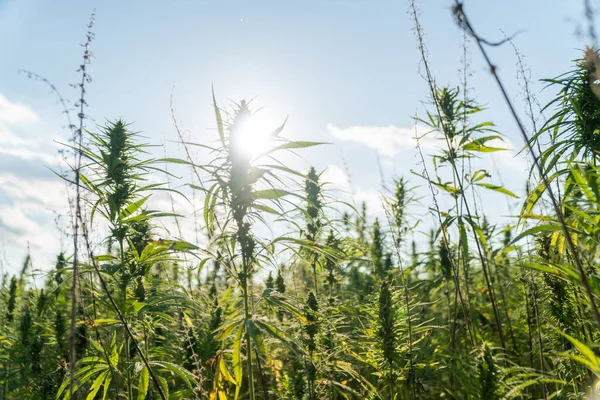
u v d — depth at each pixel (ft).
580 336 3.34
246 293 3.14
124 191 3.77
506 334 5.32
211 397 3.45
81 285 3.51
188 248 3.30
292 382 4.08
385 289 3.98
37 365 4.78
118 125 3.93
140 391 3.51
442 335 4.73
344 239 5.05
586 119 3.30
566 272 2.41
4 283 6.25
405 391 3.97
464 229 4.29
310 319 3.92
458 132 4.57
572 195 3.65
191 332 4.23
